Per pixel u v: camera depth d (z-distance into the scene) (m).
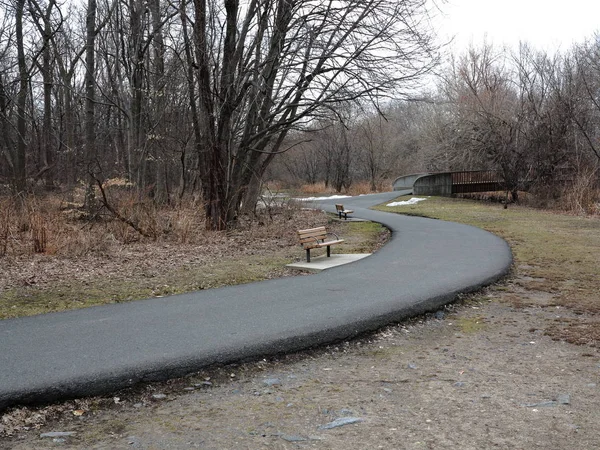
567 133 27.92
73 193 18.64
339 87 16.48
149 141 24.14
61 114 34.19
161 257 12.34
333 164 51.16
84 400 4.82
